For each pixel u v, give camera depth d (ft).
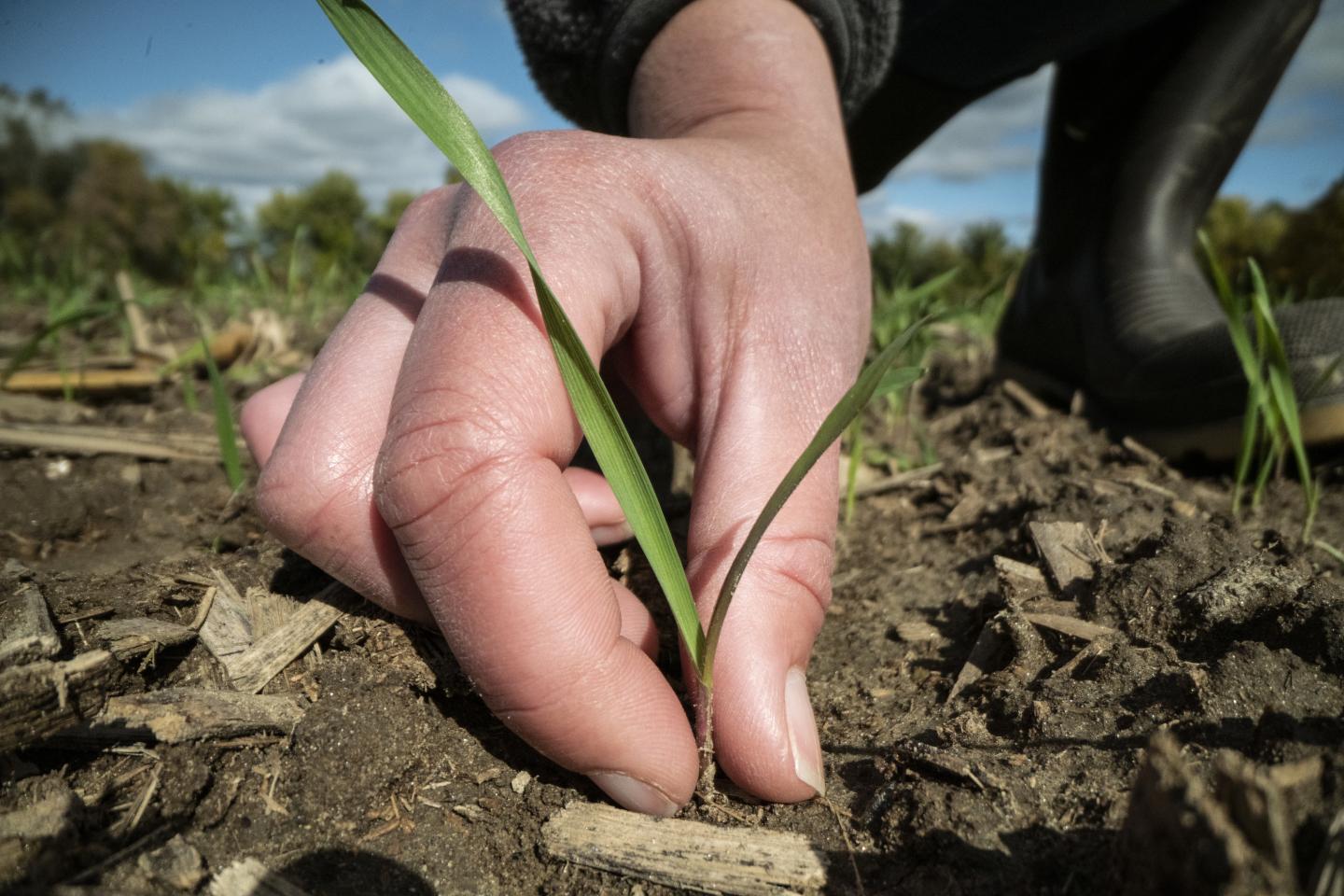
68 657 0.43
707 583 0.39
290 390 0.57
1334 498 0.68
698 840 0.37
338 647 0.46
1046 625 0.48
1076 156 0.91
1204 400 0.73
